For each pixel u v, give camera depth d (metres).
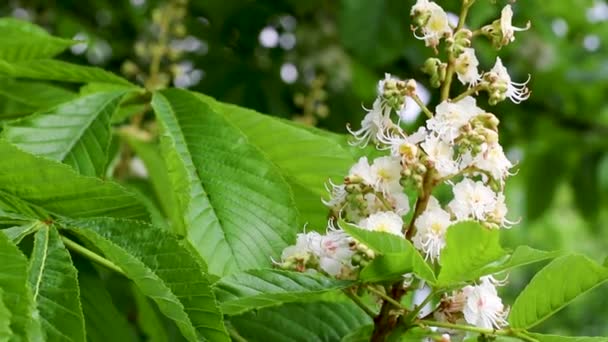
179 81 1.98
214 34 2.15
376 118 1.00
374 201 1.00
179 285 0.95
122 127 1.47
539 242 3.65
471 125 0.99
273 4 2.20
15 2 2.15
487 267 0.96
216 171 1.07
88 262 1.06
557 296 0.99
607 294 4.39
